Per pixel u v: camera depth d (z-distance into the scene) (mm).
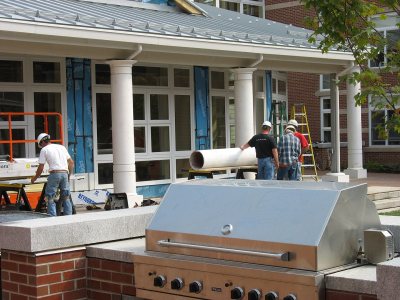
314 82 30172
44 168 13117
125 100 14367
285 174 15867
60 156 12453
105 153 16891
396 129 8258
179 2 18984
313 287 3926
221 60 16438
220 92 19734
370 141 28609
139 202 14461
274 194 4426
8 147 15172
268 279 4086
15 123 15352
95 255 5289
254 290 4125
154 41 14125
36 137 15688
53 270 5188
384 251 4180
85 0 17125
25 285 5199
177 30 14773
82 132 16469
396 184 19625
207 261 4398
